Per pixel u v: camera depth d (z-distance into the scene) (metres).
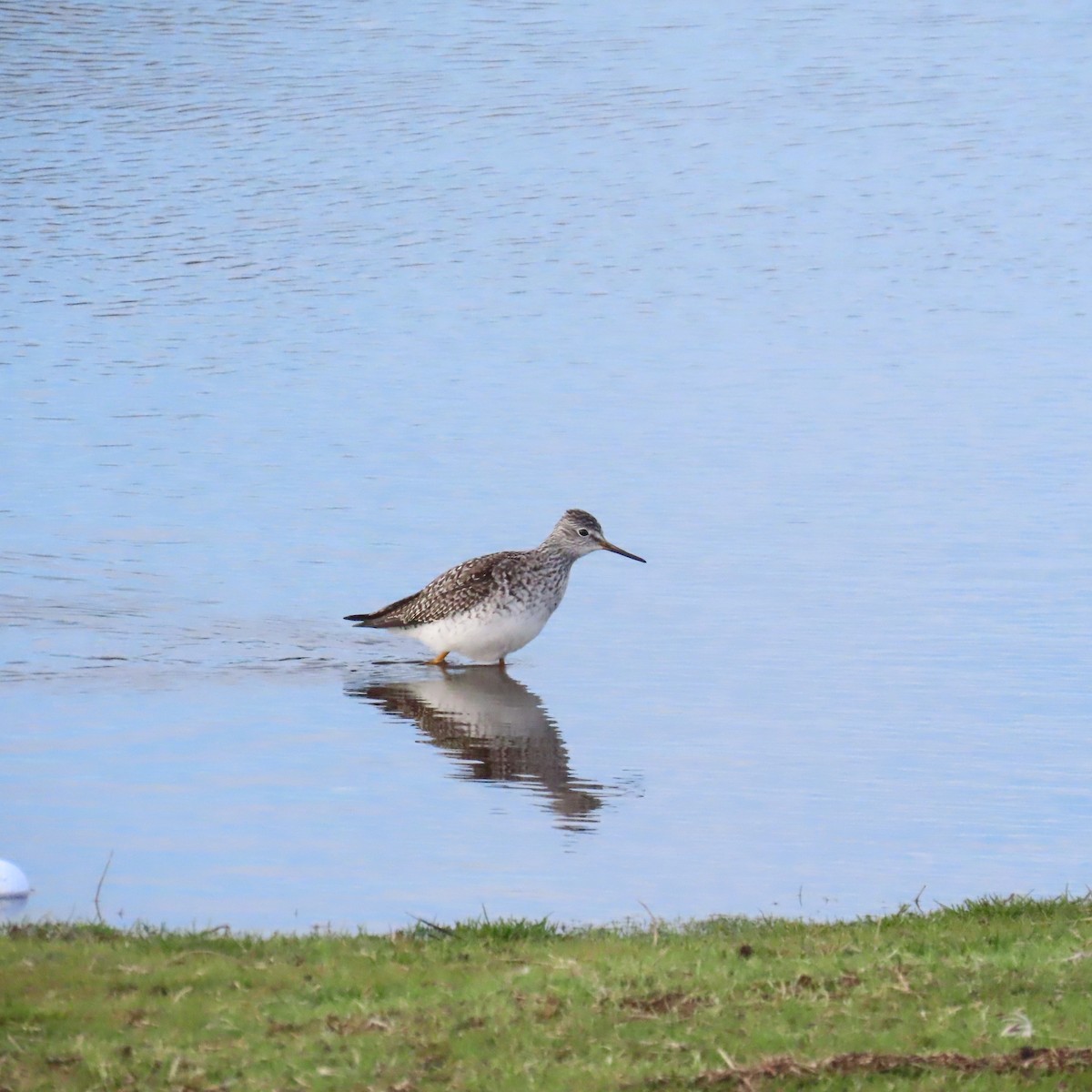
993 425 28.39
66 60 55.69
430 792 15.73
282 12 63.69
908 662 19.08
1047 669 18.78
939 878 13.77
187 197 43.16
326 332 34.03
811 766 16.30
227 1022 9.91
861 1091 9.20
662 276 38.31
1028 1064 9.43
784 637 19.95
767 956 11.02
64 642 19.80
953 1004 10.20
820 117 53.00
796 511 24.38
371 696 18.45
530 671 19.28
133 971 10.69
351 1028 9.81
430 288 37.12
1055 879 13.74
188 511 24.44
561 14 65.56
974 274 38.62
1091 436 27.73
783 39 63.22
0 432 27.95
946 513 24.19
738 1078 9.27
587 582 21.97
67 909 12.98
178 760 16.45
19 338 33.34
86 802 15.36
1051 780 15.91
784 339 33.88
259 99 52.19
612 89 55.12
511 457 26.83
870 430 28.14
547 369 31.75
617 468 26.31
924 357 32.56
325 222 41.72
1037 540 23.08
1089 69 59.44
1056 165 48.31
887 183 46.34
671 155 48.53
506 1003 10.13
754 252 40.31
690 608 21.03
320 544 23.20
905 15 67.81
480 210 43.06
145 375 31.25
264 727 17.41
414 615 19.56
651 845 14.45
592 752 16.77
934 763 16.34
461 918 12.84
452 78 55.91
